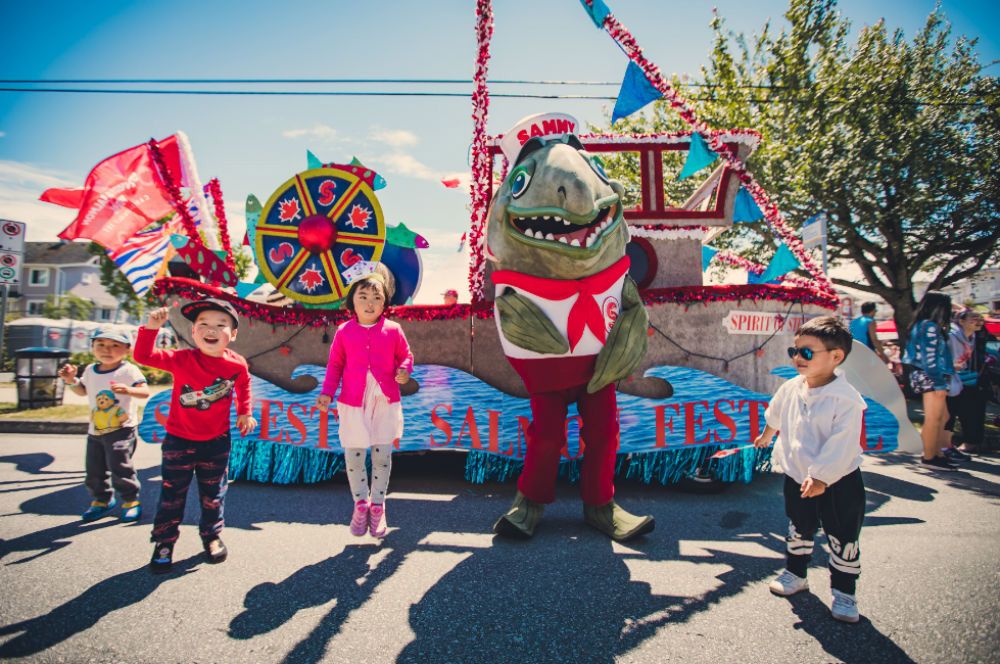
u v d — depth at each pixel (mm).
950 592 2443
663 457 4125
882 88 11633
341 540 3111
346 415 3033
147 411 4148
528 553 2912
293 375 4289
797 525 2410
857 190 12086
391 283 3416
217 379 2844
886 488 4340
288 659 1914
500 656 1938
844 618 2168
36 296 36000
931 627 2139
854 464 2188
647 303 4105
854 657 1929
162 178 4484
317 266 4449
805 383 2459
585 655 1945
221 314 2889
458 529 3297
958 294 28234
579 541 3100
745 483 4398
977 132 12141
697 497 4016
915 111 12086
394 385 3150
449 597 2391
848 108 11820
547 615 2234
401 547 3000
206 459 2824
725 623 2176
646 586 2508
